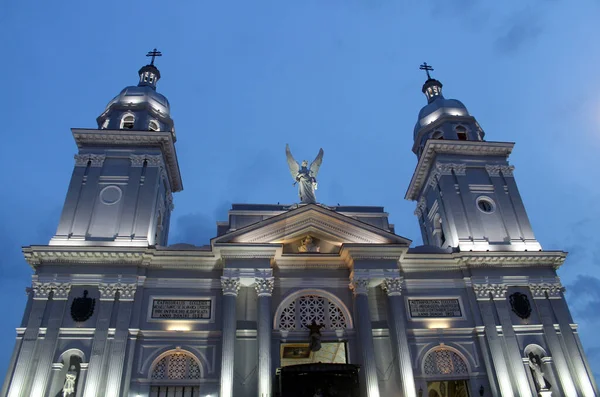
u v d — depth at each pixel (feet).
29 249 96.12
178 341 94.38
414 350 97.55
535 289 104.73
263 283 96.53
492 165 122.01
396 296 98.22
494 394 93.66
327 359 113.29
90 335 91.71
